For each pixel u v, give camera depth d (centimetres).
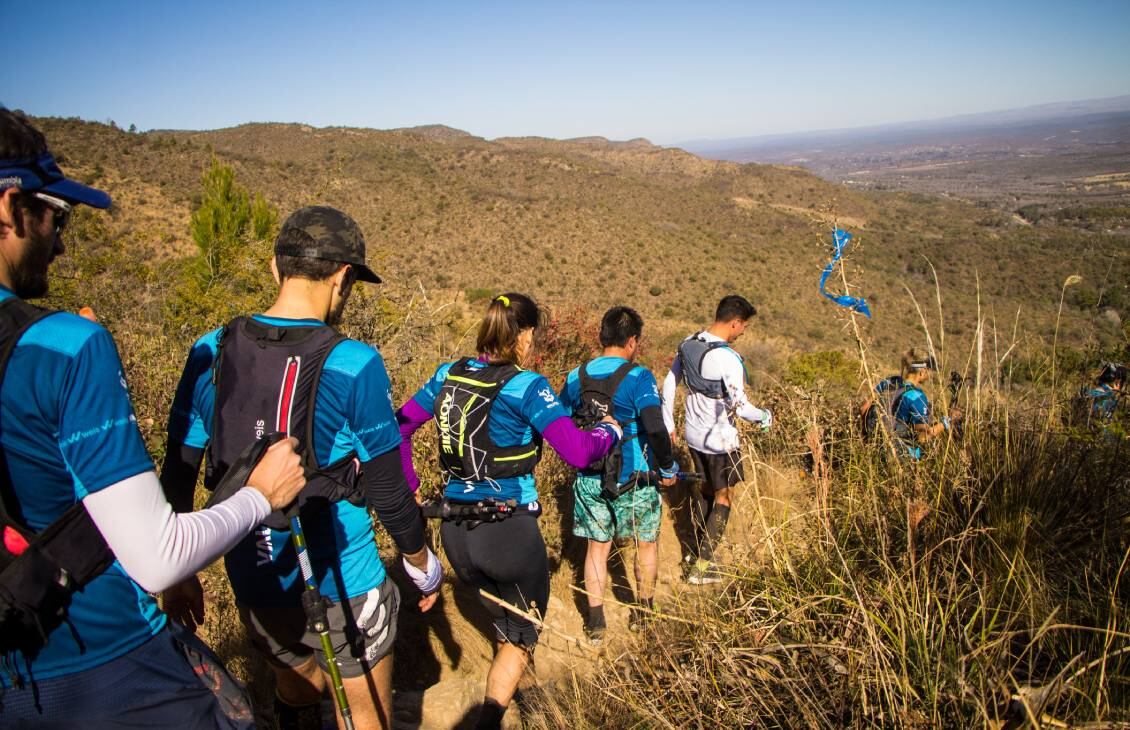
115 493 111
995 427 260
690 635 233
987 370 271
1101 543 212
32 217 117
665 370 830
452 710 275
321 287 180
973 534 219
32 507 111
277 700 217
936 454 259
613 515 336
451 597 354
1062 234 9862
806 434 307
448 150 14250
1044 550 218
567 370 654
